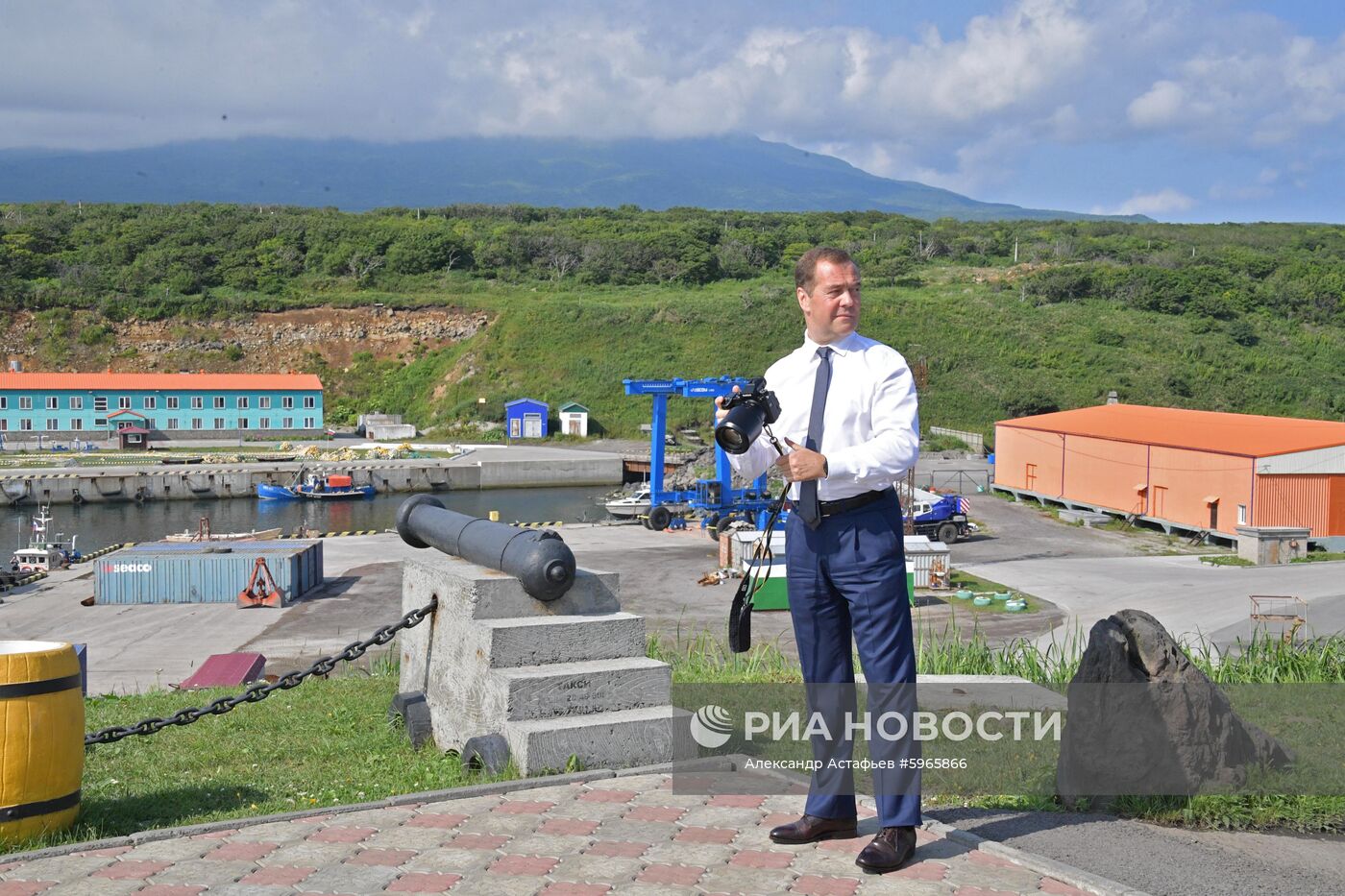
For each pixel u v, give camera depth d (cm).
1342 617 2286
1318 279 10106
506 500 6006
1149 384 7838
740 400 408
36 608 3097
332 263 10562
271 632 2752
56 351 8869
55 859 438
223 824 470
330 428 8344
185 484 6100
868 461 394
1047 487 5044
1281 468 3891
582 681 596
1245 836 463
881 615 407
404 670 776
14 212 11938
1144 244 12388
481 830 461
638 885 396
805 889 388
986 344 8469
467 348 9031
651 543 4122
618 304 9356
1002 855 416
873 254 11738
